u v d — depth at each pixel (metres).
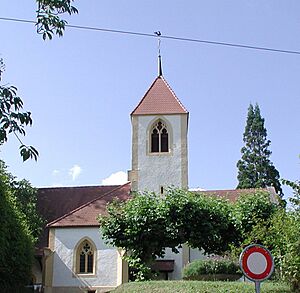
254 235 19.86
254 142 69.19
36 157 8.12
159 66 48.34
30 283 38.16
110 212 28.19
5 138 7.72
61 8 8.64
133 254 27.39
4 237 26.67
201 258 40.16
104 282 38.25
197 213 27.33
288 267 15.34
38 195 48.00
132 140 44.91
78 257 39.12
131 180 43.81
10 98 7.82
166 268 39.78
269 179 66.75
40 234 42.88
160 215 27.03
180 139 44.47
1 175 29.97
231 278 32.25
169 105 45.56
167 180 43.72
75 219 40.00
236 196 44.66
